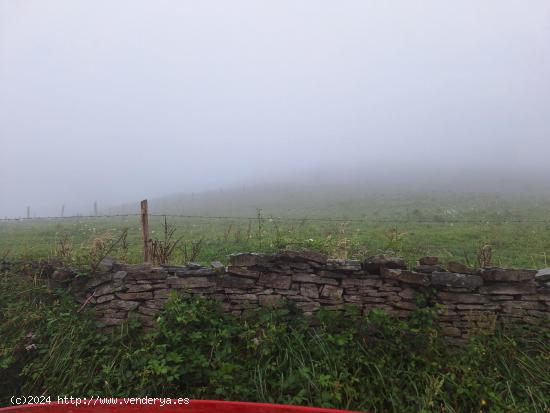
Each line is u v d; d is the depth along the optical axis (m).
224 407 3.15
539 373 4.46
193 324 4.91
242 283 5.26
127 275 5.33
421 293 5.13
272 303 5.21
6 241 10.80
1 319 5.27
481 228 13.20
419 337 4.79
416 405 4.23
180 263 6.94
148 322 5.19
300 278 5.25
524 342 4.83
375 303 5.19
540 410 4.11
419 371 4.52
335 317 5.04
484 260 6.64
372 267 5.24
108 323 5.19
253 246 9.08
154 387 4.33
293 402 4.16
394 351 4.74
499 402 4.17
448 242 10.43
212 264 5.50
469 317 5.04
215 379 4.38
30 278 5.68
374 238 10.80
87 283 5.44
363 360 4.61
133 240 10.38
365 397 4.32
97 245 6.82
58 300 5.40
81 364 4.66
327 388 4.32
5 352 4.73
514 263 8.08
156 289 5.30
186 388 4.45
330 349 4.70
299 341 4.76
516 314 5.05
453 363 4.62
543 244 10.06
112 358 4.73
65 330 4.99
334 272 5.24
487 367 4.59
